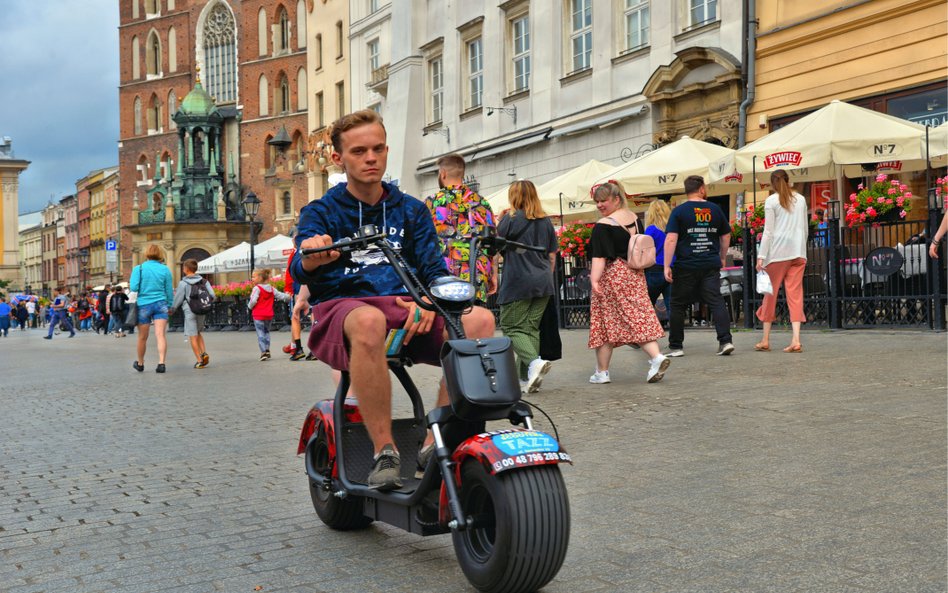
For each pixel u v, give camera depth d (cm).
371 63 4325
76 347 2706
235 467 659
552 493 358
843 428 658
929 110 1680
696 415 745
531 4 2808
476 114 3119
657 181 1722
